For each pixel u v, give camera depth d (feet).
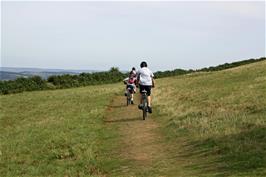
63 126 57.62
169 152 38.99
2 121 74.02
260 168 29.40
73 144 45.39
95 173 34.88
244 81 102.99
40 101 106.63
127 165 35.96
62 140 47.60
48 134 52.54
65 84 181.88
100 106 78.23
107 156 39.68
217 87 96.48
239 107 59.47
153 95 95.09
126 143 44.45
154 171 33.04
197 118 53.52
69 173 34.94
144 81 58.29
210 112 57.67
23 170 37.27
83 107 79.87
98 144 44.91
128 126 54.44
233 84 98.43
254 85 86.89
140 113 66.23
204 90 92.02
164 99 83.35
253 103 60.75
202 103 69.82
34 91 164.45
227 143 37.86
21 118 75.87
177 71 215.10
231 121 48.34
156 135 47.32
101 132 51.42
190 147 39.50
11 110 90.84
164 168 33.63
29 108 91.81
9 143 49.21
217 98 73.77
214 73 152.35
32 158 41.22
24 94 139.54
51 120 65.98
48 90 166.61
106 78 197.36
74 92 129.59
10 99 120.26
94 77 195.52
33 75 186.60
